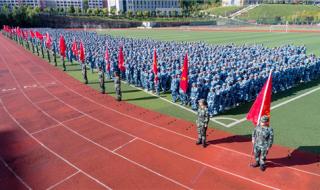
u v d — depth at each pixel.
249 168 12.07
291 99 21.11
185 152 13.47
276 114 18.08
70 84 26.28
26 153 13.77
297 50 33.69
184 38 65.31
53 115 18.52
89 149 13.98
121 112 18.81
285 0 166.00
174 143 14.35
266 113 12.10
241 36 66.25
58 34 62.75
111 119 17.62
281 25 98.88
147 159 12.98
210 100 17.88
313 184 10.91
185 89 19.14
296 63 25.52
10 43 62.38
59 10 131.25
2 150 14.10
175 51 34.97
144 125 16.61
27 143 14.77
